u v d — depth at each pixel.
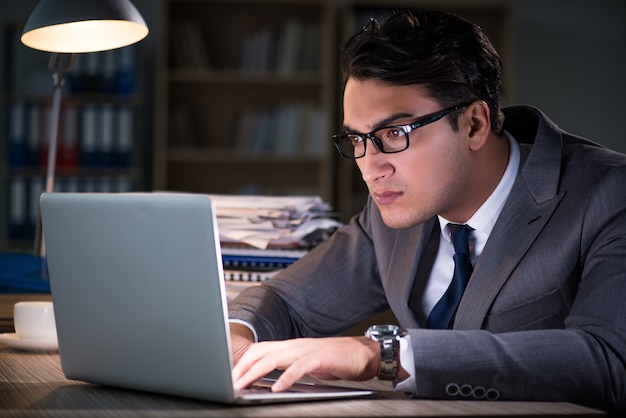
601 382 1.27
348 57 1.46
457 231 1.64
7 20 6.21
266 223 2.05
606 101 6.62
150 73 6.29
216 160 6.03
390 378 1.29
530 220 1.54
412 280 1.70
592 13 6.61
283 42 6.04
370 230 1.87
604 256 1.43
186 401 1.20
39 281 2.21
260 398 1.17
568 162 1.59
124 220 1.22
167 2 5.91
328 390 1.30
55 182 5.74
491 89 1.52
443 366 1.25
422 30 1.44
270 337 1.63
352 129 1.47
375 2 6.07
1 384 1.35
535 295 1.52
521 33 6.62
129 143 5.75
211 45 6.20
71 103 5.74
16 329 1.72
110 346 1.28
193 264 1.15
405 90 1.43
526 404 1.21
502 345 1.28
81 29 2.19
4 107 6.02
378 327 1.33
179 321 1.18
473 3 6.11
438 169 1.46
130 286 1.23
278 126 6.03
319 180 6.26
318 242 2.15
